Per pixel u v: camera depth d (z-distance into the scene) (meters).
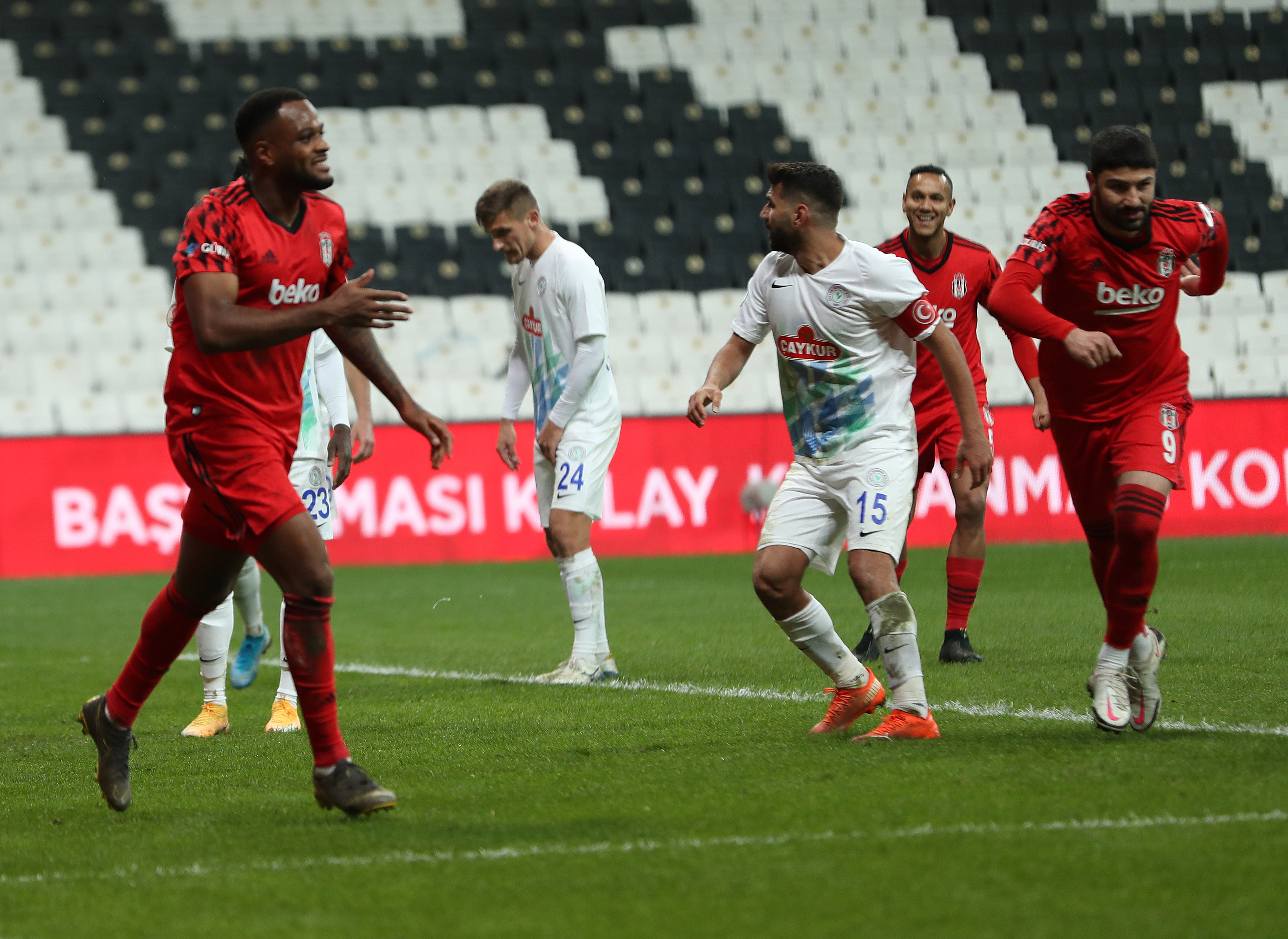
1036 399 27.08
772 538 17.25
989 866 11.04
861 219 69.19
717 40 77.69
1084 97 75.75
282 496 13.63
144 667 14.44
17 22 74.62
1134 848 11.38
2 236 64.38
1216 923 9.59
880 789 13.84
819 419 17.22
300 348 14.16
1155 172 16.16
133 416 56.84
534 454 43.28
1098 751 15.29
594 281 24.55
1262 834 11.66
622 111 74.19
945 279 25.78
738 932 9.76
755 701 20.42
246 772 16.70
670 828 12.73
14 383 58.19
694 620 31.94
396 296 13.05
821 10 79.25
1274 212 70.19
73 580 46.47
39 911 10.97
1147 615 28.09
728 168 72.19
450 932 10.01
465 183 70.12
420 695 22.58
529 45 76.81
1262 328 62.56
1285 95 76.06
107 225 66.56
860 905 10.23
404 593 40.44
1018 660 23.91
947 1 79.56
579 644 23.84
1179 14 78.94
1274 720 17.28
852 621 30.73
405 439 49.25
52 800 15.56
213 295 13.12
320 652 13.70
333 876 11.61
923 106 74.81
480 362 60.25
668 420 50.38
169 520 48.66
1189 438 50.00
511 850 12.18
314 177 13.73
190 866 12.17
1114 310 16.86
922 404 25.56
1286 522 50.56
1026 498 50.22
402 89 74.06
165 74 73.25
